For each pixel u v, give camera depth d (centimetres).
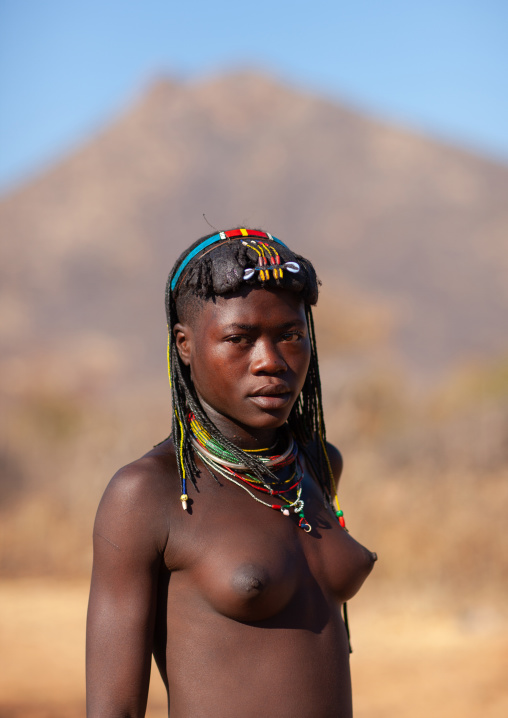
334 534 344
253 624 313
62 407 2884
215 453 332
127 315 10012
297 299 325
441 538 1653
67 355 8281
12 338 9131
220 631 311
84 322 9788
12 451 2378
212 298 319
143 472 319
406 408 2588
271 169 15250
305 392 368
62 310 10231
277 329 318
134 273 11712
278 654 312
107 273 11631
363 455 2036
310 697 313
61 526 2034
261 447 344
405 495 1761
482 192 14388
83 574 1920
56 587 1828
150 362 8156
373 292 10762
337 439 2273
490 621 1440
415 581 1612
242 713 307
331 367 2759
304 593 323
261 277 313
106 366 7888
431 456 1928
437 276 11606
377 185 14612
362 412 2481
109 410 2588
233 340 317
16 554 1970
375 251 12494
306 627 320
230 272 313
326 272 10744
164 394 2839
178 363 337
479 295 10950
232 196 14512
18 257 11994
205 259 320
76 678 1209
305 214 13950
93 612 311
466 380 2712
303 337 326
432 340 9019
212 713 307
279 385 317
